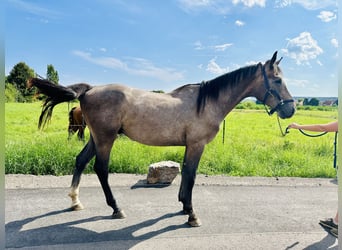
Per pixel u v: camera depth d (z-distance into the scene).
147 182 4.88
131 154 6.13
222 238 2.90
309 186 5.15
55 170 5.21
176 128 3.24
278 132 11.72
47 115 3.33
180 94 3.38
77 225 3.12
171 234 2.97
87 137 8.60
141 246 2.68
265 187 4.98
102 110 3.17
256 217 3.54
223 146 7.80
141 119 3.18
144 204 3.88
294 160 6.83
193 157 3.34
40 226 3.07
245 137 10.53
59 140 7.13
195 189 4.70
